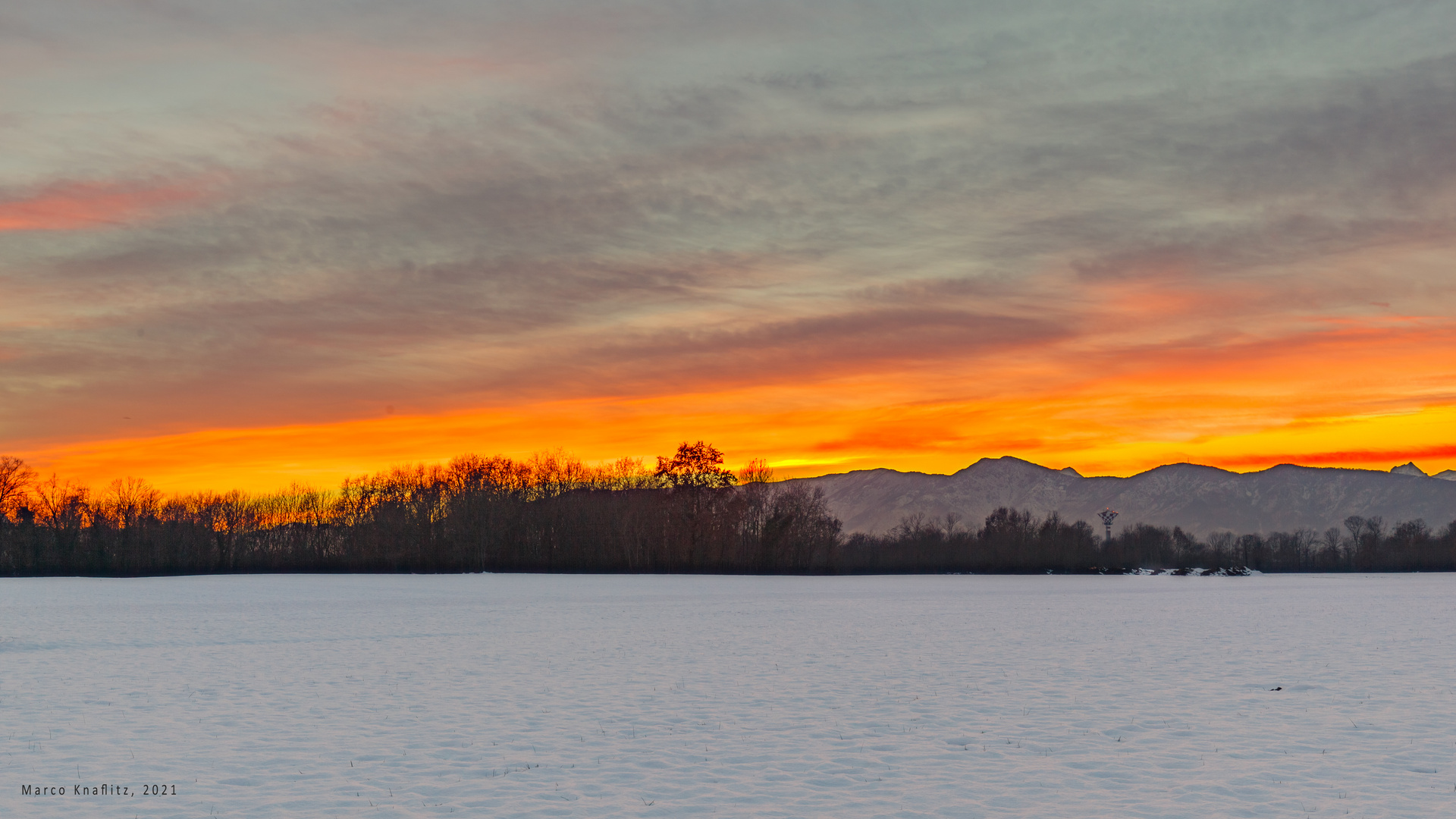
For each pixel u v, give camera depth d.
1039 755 16.14
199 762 15.73
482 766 15.47
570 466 159.75
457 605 63.56
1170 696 22.23
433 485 153.75
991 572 180.25
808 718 19.58
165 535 140.25
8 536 131.88
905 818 12.61
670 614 53.66
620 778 14.69
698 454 148.25
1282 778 14.52
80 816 12.71
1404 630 40.56
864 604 64.44
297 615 53.28
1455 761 15.56
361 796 13.67
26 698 22.44
